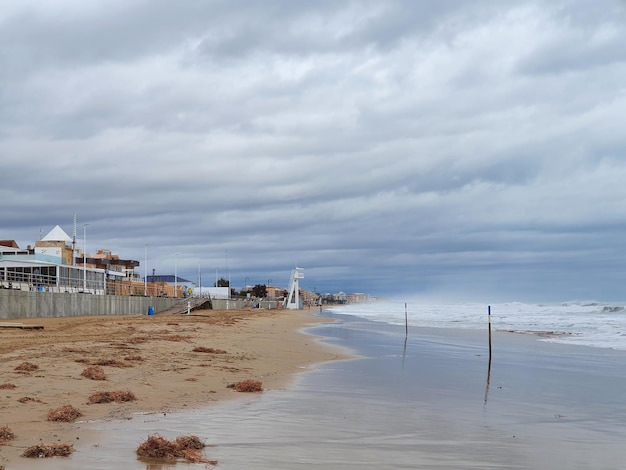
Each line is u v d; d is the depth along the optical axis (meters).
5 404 10.17
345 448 8.48
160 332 33.72
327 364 21.50
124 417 9.84
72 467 6.59
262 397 12.84
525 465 8.06
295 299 165.12
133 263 115.69
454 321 71.81
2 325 32.25
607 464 8.27
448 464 7.90
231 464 7.24
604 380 17.78
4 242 88.88
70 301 51.03
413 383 16.55
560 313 98.00
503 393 15.01
